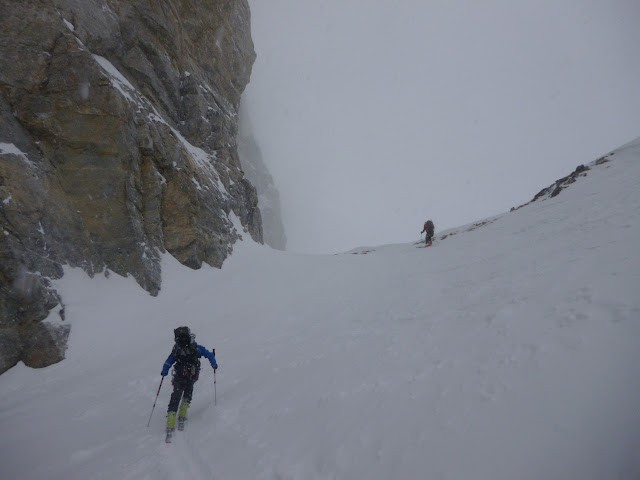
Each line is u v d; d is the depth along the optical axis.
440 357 4.53
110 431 5.21
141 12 16.48
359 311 9.02
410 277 11.38
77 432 5.28
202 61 22.86
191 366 5.11
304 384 5.17
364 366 5.09
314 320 9.41
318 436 3.74
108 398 6.55
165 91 18.02
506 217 16.92
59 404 6.50
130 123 12.67
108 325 9.90
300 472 3.30
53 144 10.77
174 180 14.91
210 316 11.68
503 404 3.11
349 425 3.71
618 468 2.11
